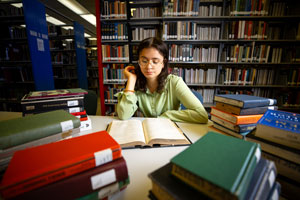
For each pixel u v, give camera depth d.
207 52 2.55
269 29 2.40
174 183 0.31
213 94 2.74
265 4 2.26
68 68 4.49
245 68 2.57
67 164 0.32
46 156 0.34
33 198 0.29
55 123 0.54
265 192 0.29
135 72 1.23
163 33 2.47
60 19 5.89
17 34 3.05
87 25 6.70
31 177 0.29
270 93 2.65
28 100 0.72
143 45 0.99
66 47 4.42
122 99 1.05
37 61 2.44
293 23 2.45
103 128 0.85
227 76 2.57
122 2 2.47
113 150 0.38
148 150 0.61
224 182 0.24
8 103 3.35
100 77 2.74
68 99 0.79
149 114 1.29
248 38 2.39
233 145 0.36
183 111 1.00
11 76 3.18
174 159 0.31
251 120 0.71
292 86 2.46
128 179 0.40
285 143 0.46
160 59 1.02
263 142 0.49
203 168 0.28
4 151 0.44
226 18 2.42
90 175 0.34
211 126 0.90
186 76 2.67
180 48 2.51
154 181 0.32
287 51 2.40
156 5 2.64
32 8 2.33
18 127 0.49
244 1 2.29
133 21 2.62
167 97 1.24
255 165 0.32
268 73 2.52
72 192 0.32
